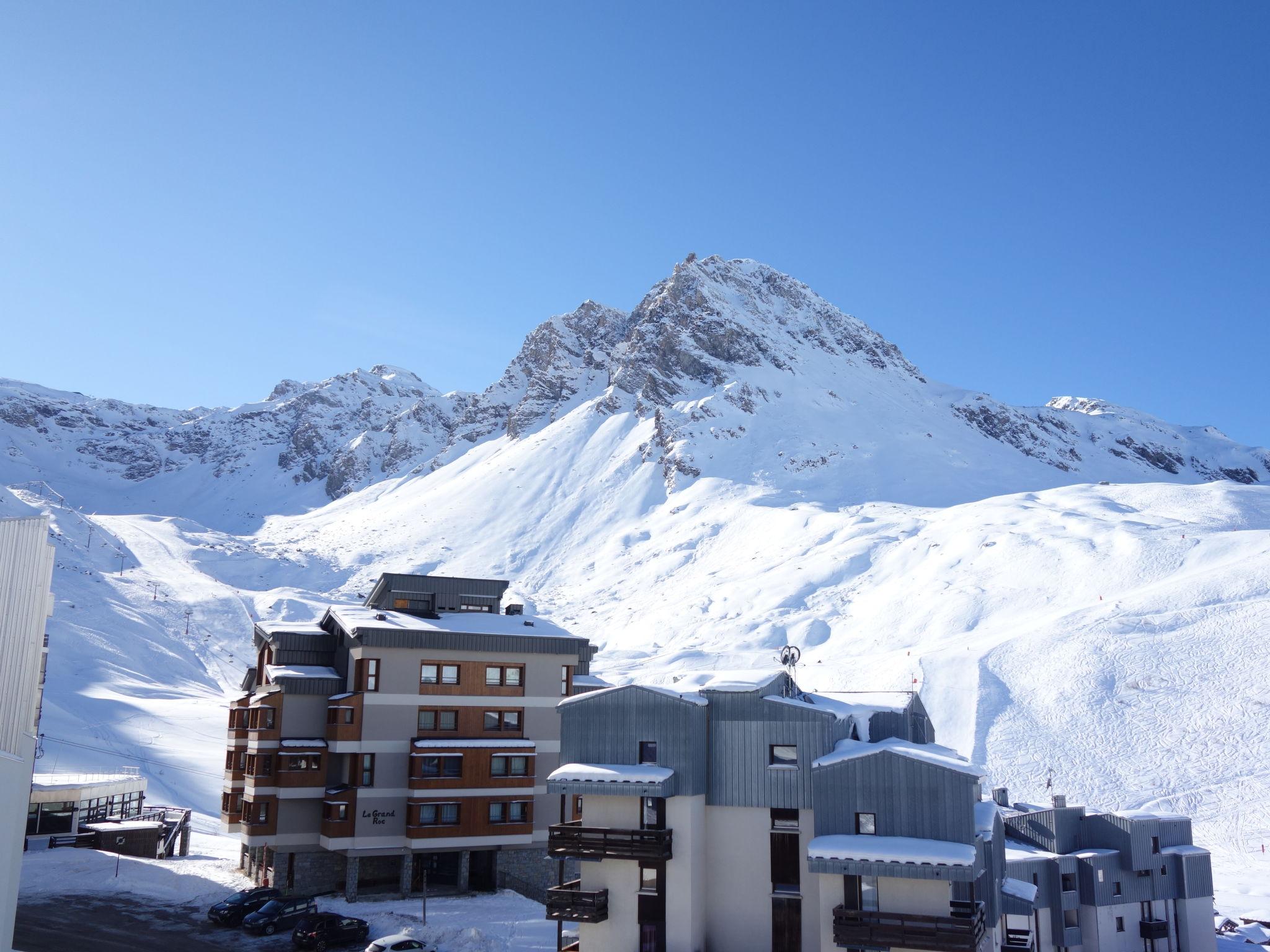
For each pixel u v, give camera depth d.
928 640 178.75
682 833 43.31
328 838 59.75
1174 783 115.50
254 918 51.50
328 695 64.00
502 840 62.19
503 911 56.72
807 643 195.38
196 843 84.75
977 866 38.97
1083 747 126.19
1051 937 61.88
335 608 68.31
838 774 41.41
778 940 42.97
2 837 26.70
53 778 85.81
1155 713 131.12
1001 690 142.75
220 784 109.62
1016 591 193.75
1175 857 65.69
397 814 60.84
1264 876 90.12
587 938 44.09
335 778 62.50
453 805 61.72
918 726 55.53
